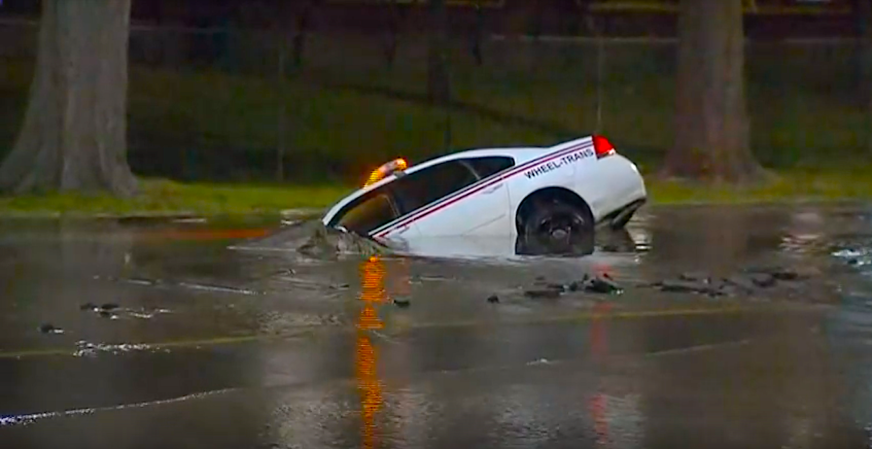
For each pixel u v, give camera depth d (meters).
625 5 120.25
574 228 49.56
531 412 24.88
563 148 50.59
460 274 42.47
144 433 23.39
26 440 22.94
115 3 67.75
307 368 28.56
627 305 36.88
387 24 113.94
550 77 115.12
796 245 51.50
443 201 49.28
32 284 40.16
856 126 111.56
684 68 81.31
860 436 23.27
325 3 112.81
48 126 67.62
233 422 24.14
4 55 104.94
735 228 58.06
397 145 95.62
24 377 27.62
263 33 108.44
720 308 36.50
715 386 27.00
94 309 35.72
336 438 23.09
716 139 80.31
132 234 53.94
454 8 115.00
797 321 34.50
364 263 44.97
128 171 68.69
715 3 80.00
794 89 119.81
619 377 27.81
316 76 110.00
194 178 82.38
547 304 36.91
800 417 24.55
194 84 105.31
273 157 90.19
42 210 61.94
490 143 97.94
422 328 33.19
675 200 71.62
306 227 53.69
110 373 28.02
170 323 33.78
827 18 126.00
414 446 22.61
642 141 102.06
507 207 49.38
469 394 26.25
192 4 109.88
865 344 31.42
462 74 113.50
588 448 22.50
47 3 67.75
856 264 45.75
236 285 40.09
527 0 117.62
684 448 22.52
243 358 29.56
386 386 26.92
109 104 67.88
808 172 90.44
